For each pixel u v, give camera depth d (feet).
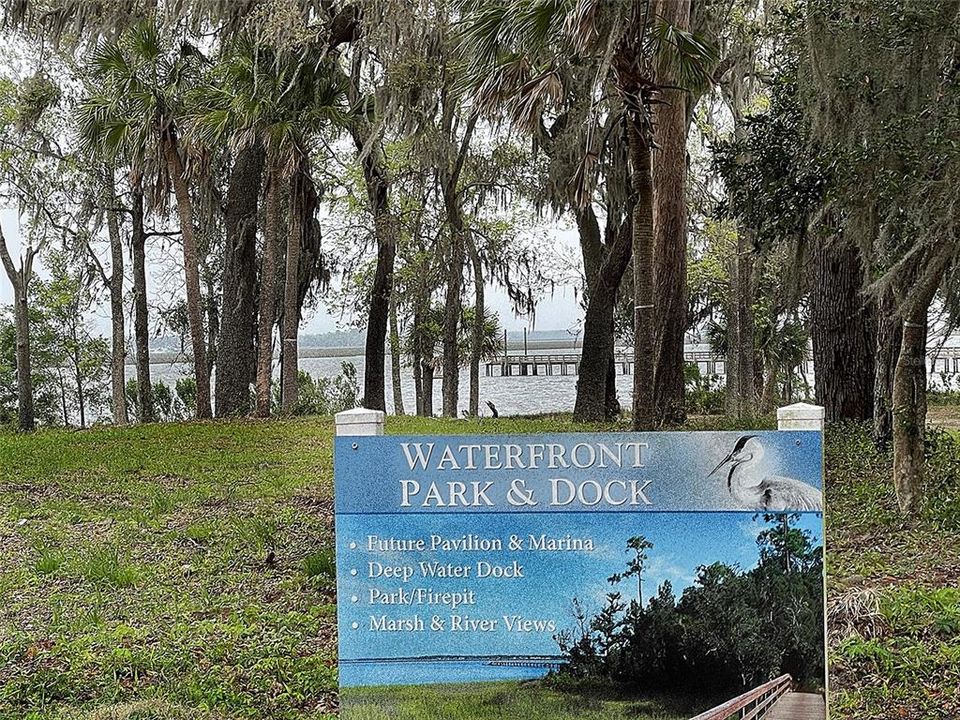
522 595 12.62
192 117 66.80
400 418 67.21
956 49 28.78
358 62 69.51
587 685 12.52
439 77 63.72
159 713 16.90
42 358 110.01
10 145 84.58
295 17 58.03
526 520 12.66
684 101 54.03
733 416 65.00
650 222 38.73
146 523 34.94
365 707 12.73
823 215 34.06
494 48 36.22
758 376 101.24
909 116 28.02
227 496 39.96
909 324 29.99
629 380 173.58
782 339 97.71
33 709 17.22
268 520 34.32
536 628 12.60
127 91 67.62
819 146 32.99
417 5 60.90
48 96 82.69
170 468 48.26
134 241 91.86
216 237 94.32
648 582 12.50
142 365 91.86
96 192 89.35
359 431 12.93
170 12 67.10
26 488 43.57
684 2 46.03
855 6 29.50
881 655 18.43
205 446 55.11
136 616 23.32
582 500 12.60
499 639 12.64
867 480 35.24
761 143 35.53
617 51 35.47
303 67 67.15
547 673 12.58
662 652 12.44
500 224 95.61
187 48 74.33
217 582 26.71
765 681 12.33
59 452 54.34
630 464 12.55
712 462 12.47
